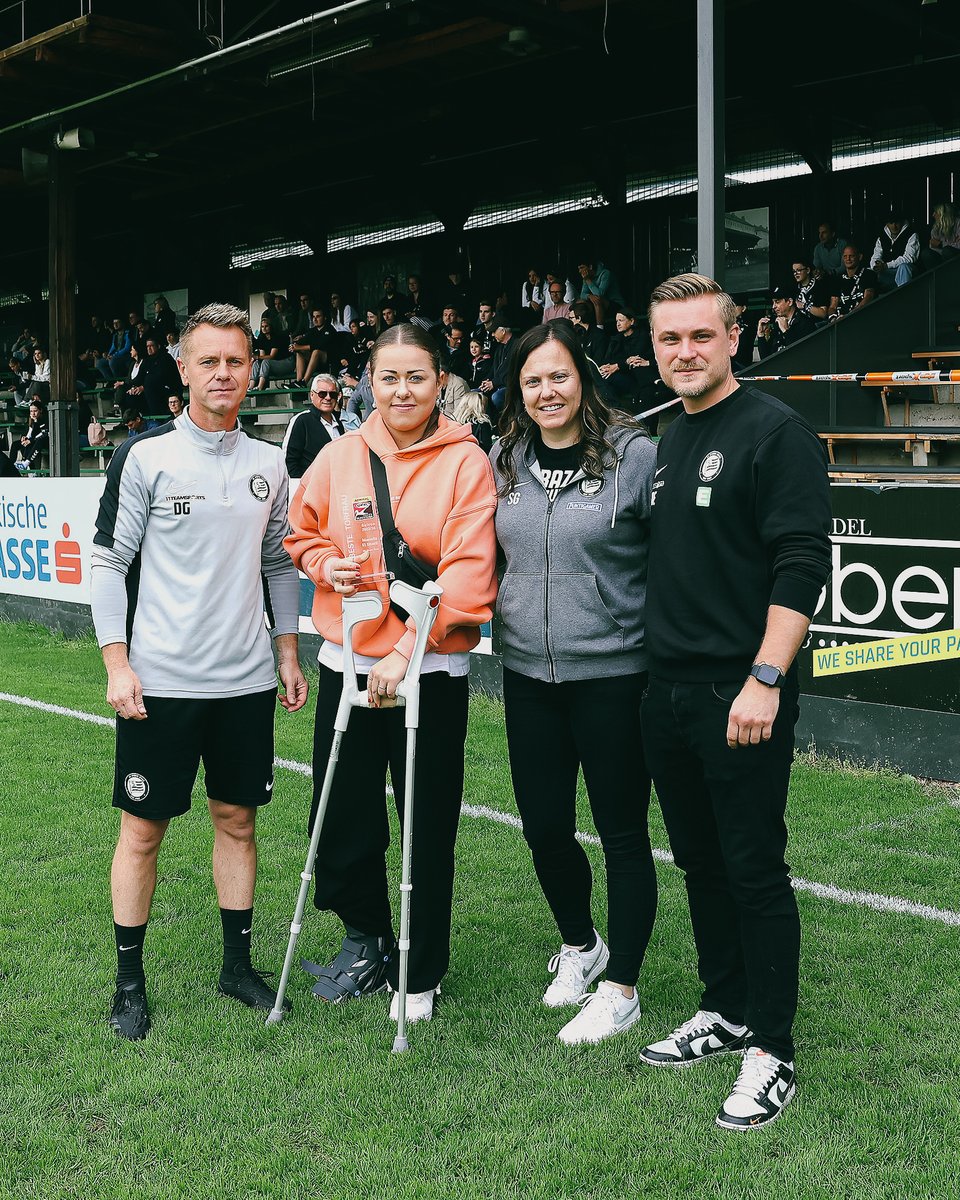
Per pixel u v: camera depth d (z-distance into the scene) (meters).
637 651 2.79
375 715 2.94
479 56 10.46
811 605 2.36
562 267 14.22
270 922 3.52
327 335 13.21
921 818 4.29
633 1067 2.68
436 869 2.91
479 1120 2.47
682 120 12.86
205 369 2.81
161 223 18.03
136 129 12.68
